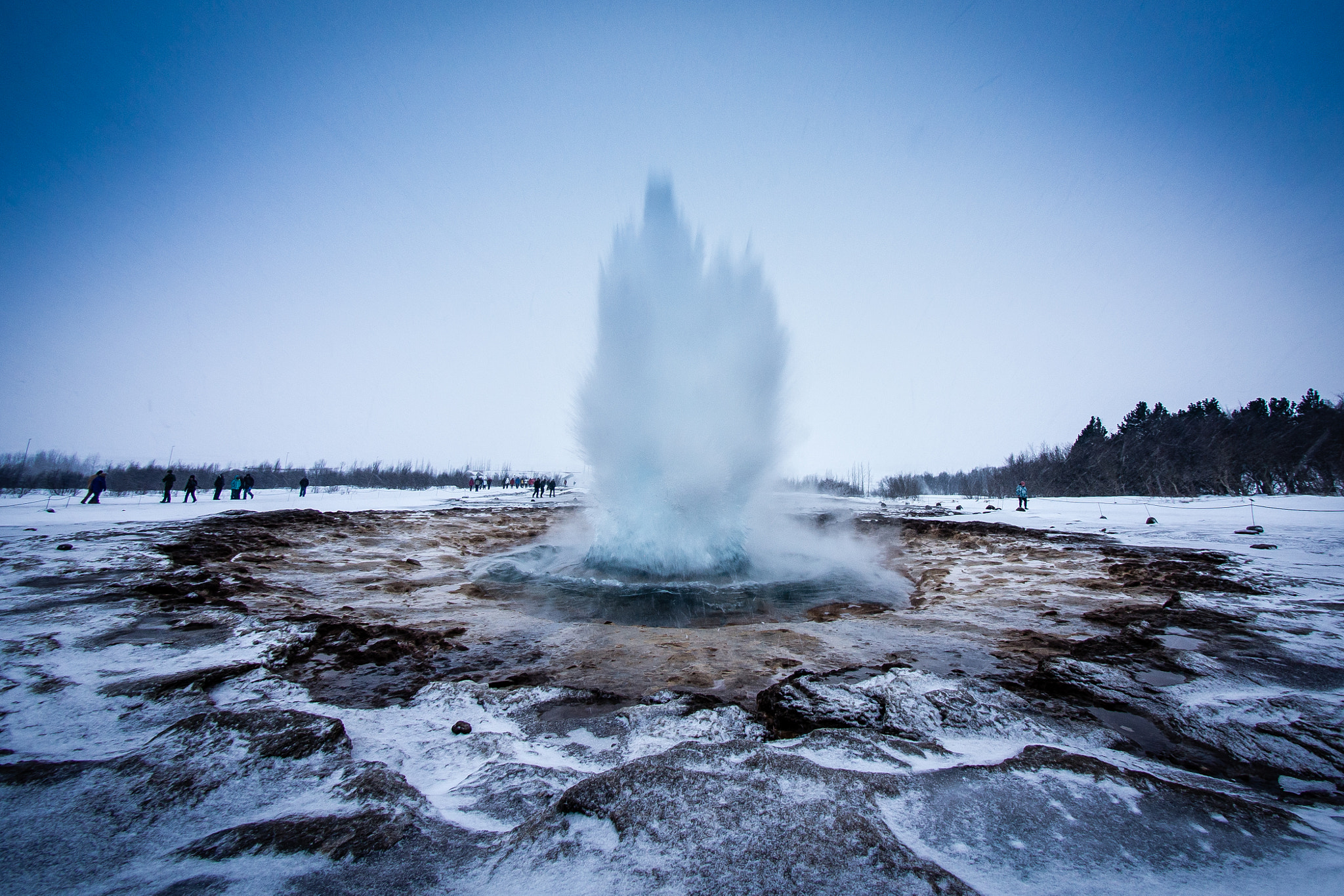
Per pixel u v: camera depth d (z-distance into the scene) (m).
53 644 5.39
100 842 2.45
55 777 3.00
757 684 5.11
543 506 35.22
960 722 3.87
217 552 11.65
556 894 2.11
